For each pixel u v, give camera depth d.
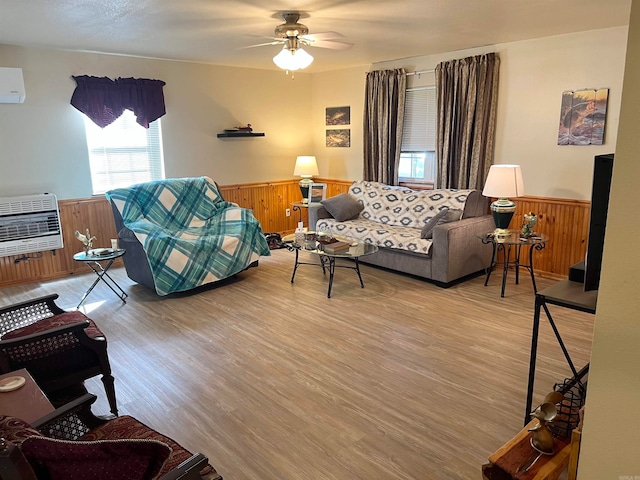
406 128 5.86
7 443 1.04
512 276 4.89
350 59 5.70
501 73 4.83
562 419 1.90
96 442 1.17
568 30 4.15
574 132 4.42
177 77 5.62
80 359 2.36
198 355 3.22
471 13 3.49
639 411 0.97
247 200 6.53
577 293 1.95
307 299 4.28
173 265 4.26
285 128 6.76
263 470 2.11
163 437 1.66
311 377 2.91
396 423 2.44
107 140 5.27
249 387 2.80
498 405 2.57
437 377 2.88
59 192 4.98
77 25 3.70
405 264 4.83
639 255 0.91
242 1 3.10
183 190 5.07
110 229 5.34
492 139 5.01
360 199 5.86
